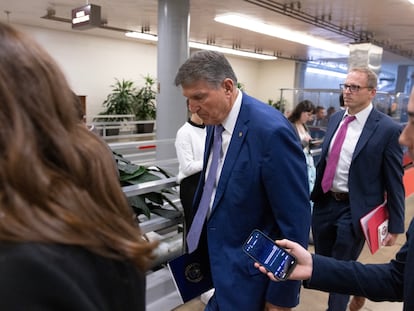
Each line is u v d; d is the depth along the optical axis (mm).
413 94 797
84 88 8781
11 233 381
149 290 1746
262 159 1151
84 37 8578
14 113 411
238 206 1198
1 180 401
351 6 4945
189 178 1670
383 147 1859
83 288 412
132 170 1768
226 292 1208
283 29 6727
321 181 2062
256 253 1069
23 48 436
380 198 1922
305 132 3301
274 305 1195
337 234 1971
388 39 7691
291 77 12617
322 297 2430
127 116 8680
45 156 441
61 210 419
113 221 483
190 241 1379
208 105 1203
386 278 946
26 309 366
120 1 5020
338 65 13383
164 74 4340
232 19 5953
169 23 4246
